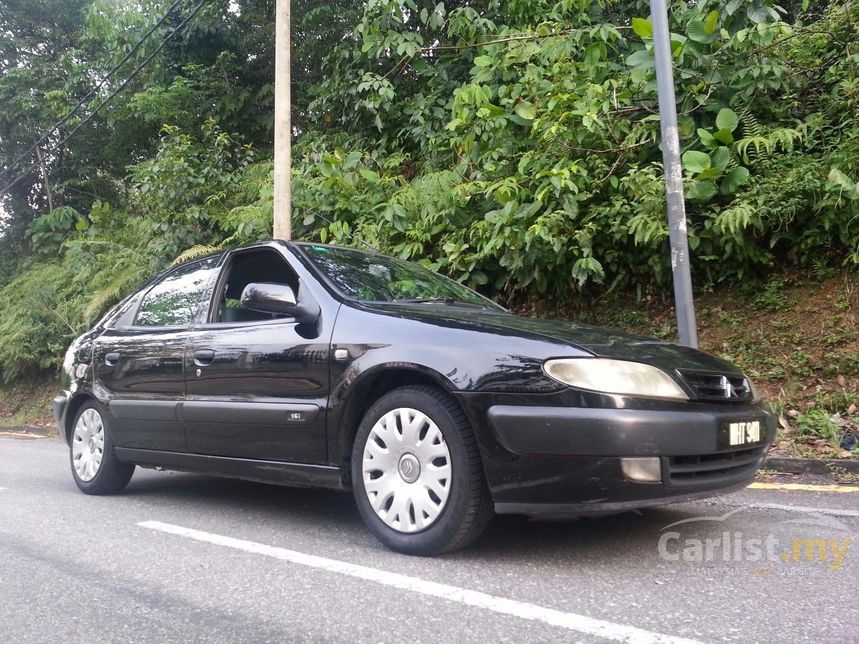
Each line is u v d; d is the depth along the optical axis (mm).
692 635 2416
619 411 2904
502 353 3150
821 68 7352
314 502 4734
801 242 6812
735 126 6676
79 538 3924
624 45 8359
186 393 4332
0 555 3631
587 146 7371
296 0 12672
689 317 5438
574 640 2395
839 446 5270
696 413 3070
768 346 6551
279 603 2816
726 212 6395
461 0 10609
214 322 4418
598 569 3119
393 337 3477
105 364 5008
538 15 8820
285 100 8438
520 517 3994
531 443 2971
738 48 6961
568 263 7582
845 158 6359
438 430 3230
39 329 12766
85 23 15734
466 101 7785
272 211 9430
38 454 8039
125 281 11125
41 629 2654
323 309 3854
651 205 6715
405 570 3139
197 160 11633
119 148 15789
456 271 7961
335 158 8961
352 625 2576
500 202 7461
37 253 15867
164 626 2635
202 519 4297
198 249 10469
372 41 9422
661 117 5664
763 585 2908
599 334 3475
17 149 16344
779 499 4406
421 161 9984
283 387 3812
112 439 4957
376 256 4770
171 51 13273
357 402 3568
